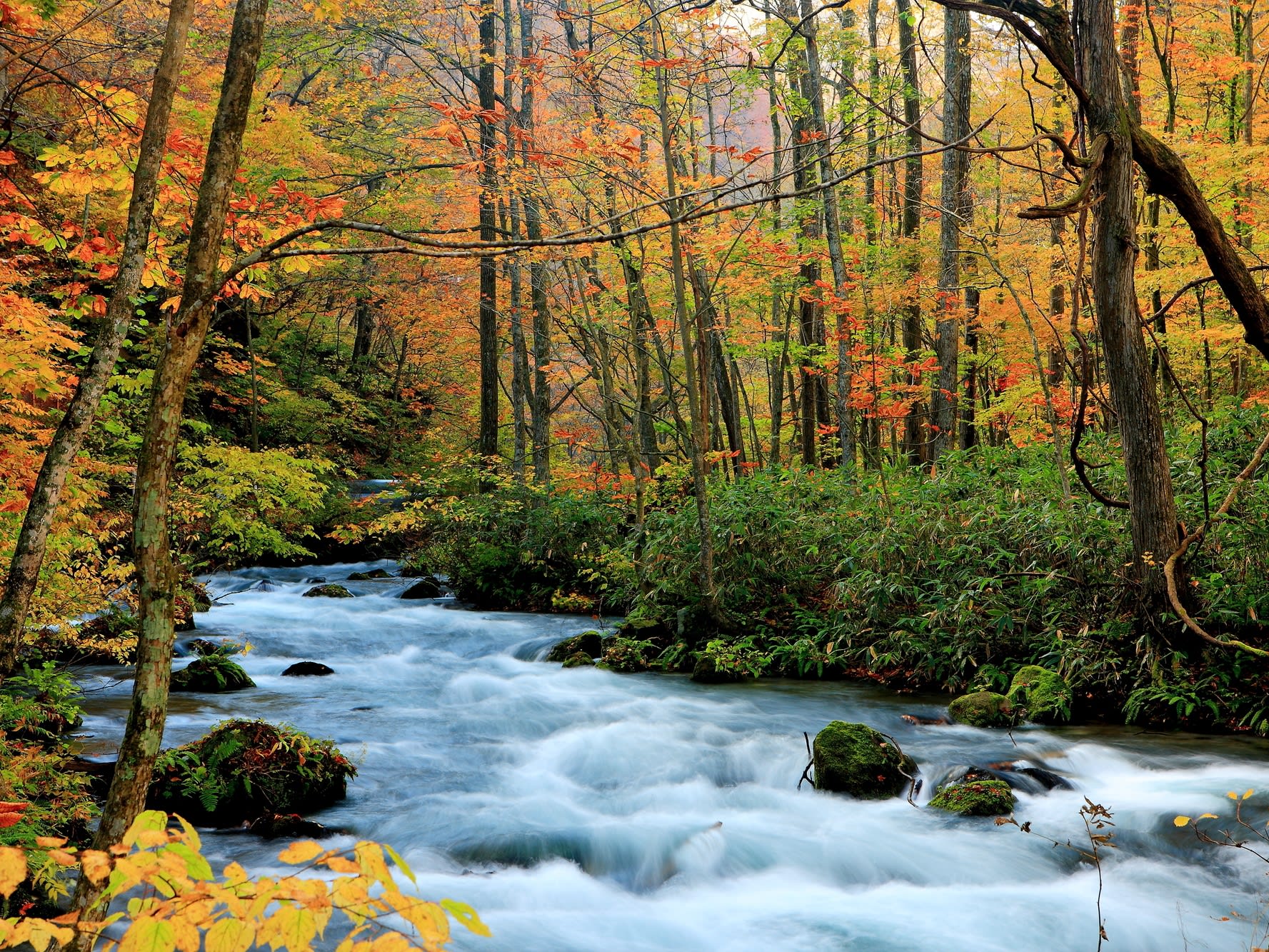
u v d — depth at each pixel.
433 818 6.32
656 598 11.59
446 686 10.03
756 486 11.91
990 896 5.22
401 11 17.38
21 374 5.19
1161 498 7.81
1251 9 12.07
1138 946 4.63
